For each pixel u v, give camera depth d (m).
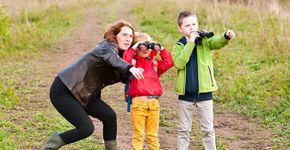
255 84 11.81
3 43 18.22
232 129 9.42
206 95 6.88
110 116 6.58
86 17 31.88
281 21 17.05
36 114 9.61
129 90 6.66
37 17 26.88
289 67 12.35
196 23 6.89
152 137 6.72
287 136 8.71
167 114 10.41
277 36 15.45
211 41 6.82
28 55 17.88
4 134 8.12
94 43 21.83
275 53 14.29
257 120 9.88
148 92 6.56
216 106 11.02
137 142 6.63
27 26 22.14
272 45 14.99
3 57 17.03
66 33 24.55
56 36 22.97
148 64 6.66
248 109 10.49
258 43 16.19
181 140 7.01
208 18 20.39
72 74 6.33
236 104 10.91
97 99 6.64
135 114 6.62
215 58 14.42
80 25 28.02
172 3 27.92
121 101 11.67
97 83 6.43
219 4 23.84
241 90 11.59
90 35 24.25
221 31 18.94
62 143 6.43
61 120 9.27
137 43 6.45
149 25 24.20
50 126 8.84
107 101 11.65
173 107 11.07
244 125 9.62
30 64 16.44
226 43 6.71
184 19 6.87
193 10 22.80
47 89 12.62
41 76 14.45
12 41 19.05
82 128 6.32
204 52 6.88
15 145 7.66
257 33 17.06
